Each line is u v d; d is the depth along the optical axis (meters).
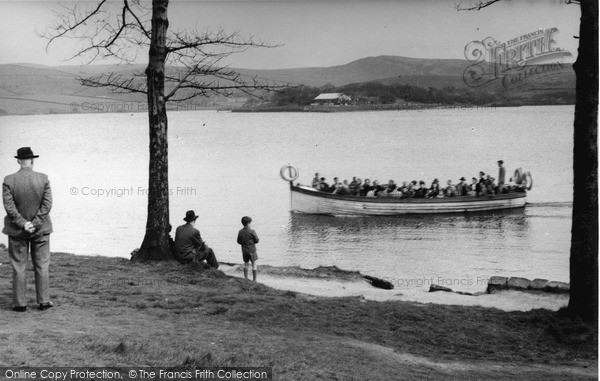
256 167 69.31
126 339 8.62
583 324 10.99
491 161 67.88
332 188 45.03
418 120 123.06
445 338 10.71
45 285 10.02
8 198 9.45
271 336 9.91
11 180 9.47
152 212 15.10
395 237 36.09
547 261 28.97
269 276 18.48
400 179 58.59
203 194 52.50
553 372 9.40
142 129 133.38
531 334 11.07
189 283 13.32
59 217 41.47
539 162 66.50
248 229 17.20
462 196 42.59
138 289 12.27
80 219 40.75
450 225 40.06
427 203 42.31
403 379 8.38
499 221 40.75
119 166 72.75
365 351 9.52
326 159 74.50
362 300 13.09
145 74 16.20
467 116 124.25
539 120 110.75
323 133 109.75
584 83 11.16
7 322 9.11
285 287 16.83
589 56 11.00
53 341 8.18
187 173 66.06
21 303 9.77
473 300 15.22
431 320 11.62
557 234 35.94
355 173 62.41
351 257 30.38
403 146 85.69
